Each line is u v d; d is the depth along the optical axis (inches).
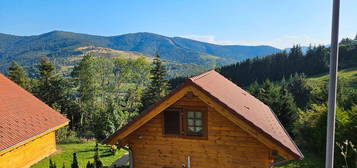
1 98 587.8
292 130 904.9
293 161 689.0
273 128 370.6
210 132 317.4
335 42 156.4
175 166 332.5
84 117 1470.2
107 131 897.5
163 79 1759.4
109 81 2164.1
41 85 1553.9
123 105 1731.1
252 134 273.4
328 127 162.4
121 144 326.0
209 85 347.9
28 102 642.2
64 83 1599.4
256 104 532.1
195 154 324.8
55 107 1141.1
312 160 699.4
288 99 1038.4
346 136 538.6
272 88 1212.5
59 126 631.2
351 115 560.4
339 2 154.6
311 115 792.9
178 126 329.7
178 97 296.4
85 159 610.2
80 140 867.4
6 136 473.7
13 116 548.4
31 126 552.4
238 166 310.8
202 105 315.3
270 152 297.0
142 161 344.5
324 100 1139.3
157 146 337.1
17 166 513.0
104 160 611.8
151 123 336.5
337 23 155.3
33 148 569.0
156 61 1737.2
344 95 992.9
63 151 674.8
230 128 310.2
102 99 2031.3
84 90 1876.2
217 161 317.4
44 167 548.1
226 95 360.5
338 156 528.7
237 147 309.7
